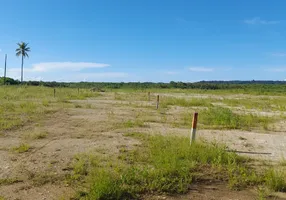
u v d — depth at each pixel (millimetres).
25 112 14180
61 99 23391
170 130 10789
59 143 8133
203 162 6422
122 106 19844
